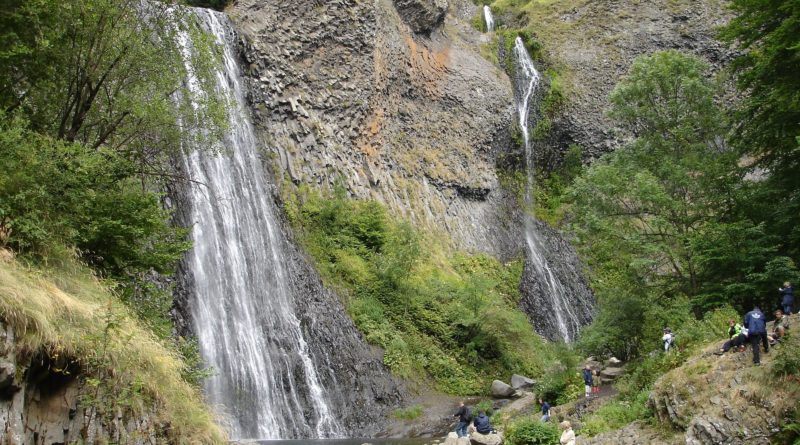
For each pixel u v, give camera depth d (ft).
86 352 30.45
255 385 77.92
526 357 108.37
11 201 34.35
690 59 87.25
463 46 180.04
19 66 44.70
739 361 44.78
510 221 153.79
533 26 199.41
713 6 196.75
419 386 93.35
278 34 119.14
